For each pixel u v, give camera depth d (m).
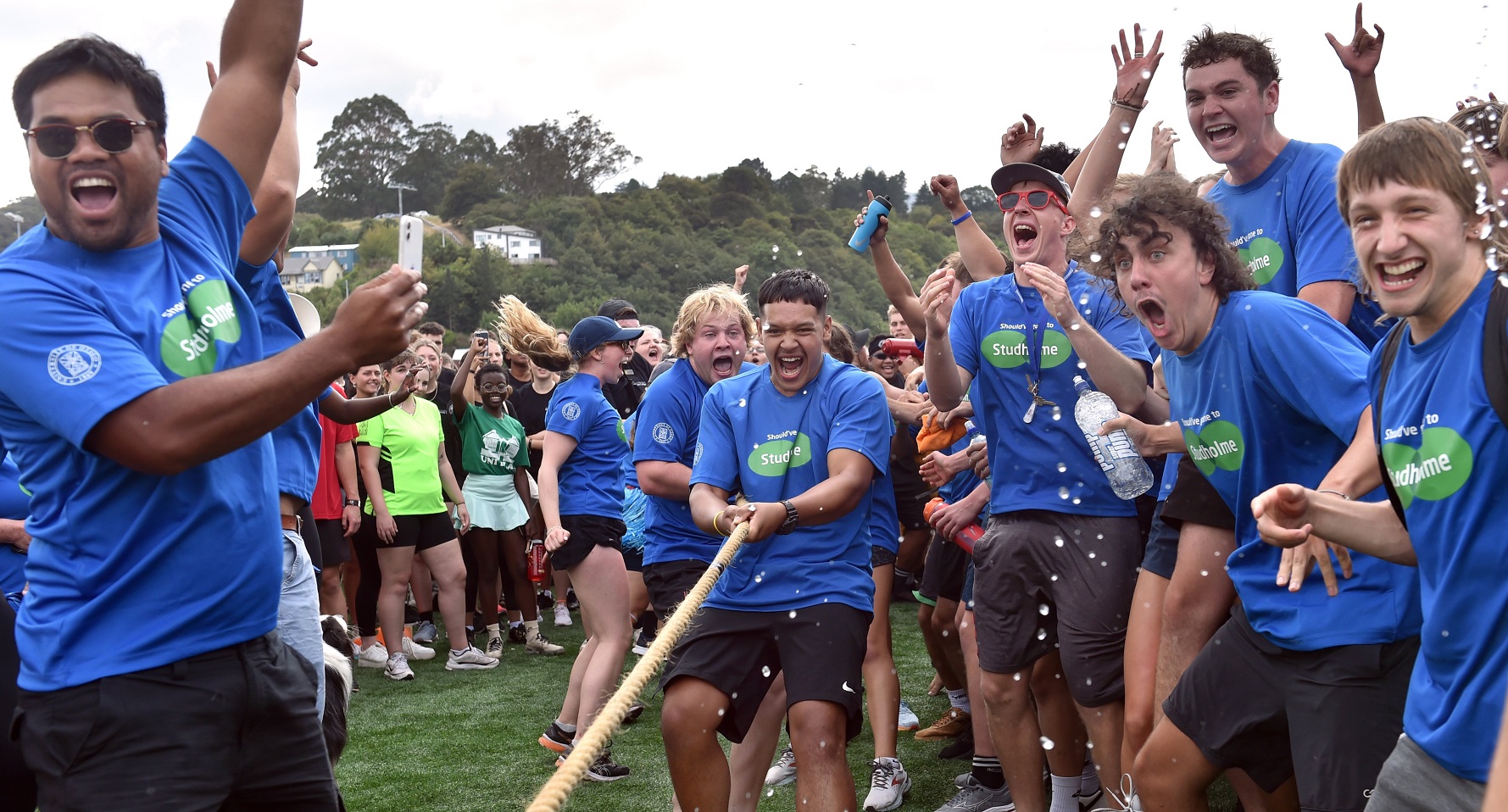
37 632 2.27
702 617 3.58
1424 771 2.30
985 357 4.07
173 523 2.28
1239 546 3.06
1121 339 3.91
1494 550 2.14
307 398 2.09
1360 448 2.64
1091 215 4.02
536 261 65.81
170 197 2.48
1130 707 3.49
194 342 2.35
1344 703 2.74
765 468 3.73
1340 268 3.51
